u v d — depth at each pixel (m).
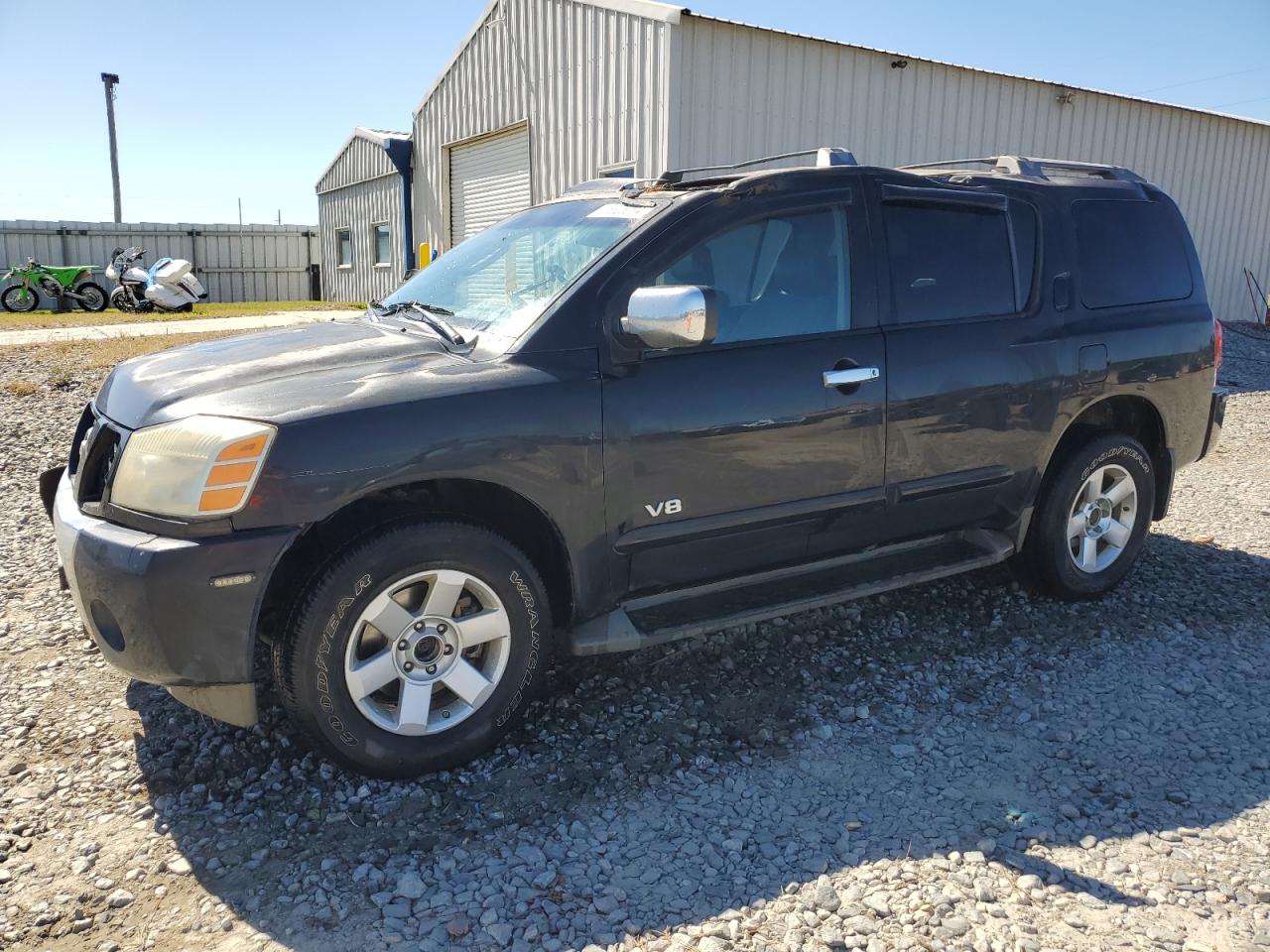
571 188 4.55
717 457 3.43
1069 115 14.24
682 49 10.76
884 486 3.83
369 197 21.36
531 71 13.79
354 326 3.89
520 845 2.78
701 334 2.98
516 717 3.26
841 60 11.88
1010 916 2.47
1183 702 3.66
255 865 2.68
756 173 3.78
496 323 3.42
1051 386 4.20
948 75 12.82
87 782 3.05
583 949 2.36
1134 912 2.49
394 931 2.43
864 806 2.98
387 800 2.99
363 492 2.86
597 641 3.32
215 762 3.18
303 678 2.87
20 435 7.53
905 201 3.94
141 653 2.79
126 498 2.86
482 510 3.36
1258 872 2.66
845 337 3.71
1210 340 4.81
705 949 2.36
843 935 2.40
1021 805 2.98
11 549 5.21
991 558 4.21
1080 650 4.12
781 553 3.74
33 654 3.95
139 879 2.62
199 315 18.11
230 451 2.74
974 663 3.98
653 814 2.94
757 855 2.74
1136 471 4.61
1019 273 4.21
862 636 4.23
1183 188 16.22
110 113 37.19
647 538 3.38
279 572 3.06
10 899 2.52
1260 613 4.52
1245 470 7.45
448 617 3.09
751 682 3.80
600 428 3.21
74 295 22.39
